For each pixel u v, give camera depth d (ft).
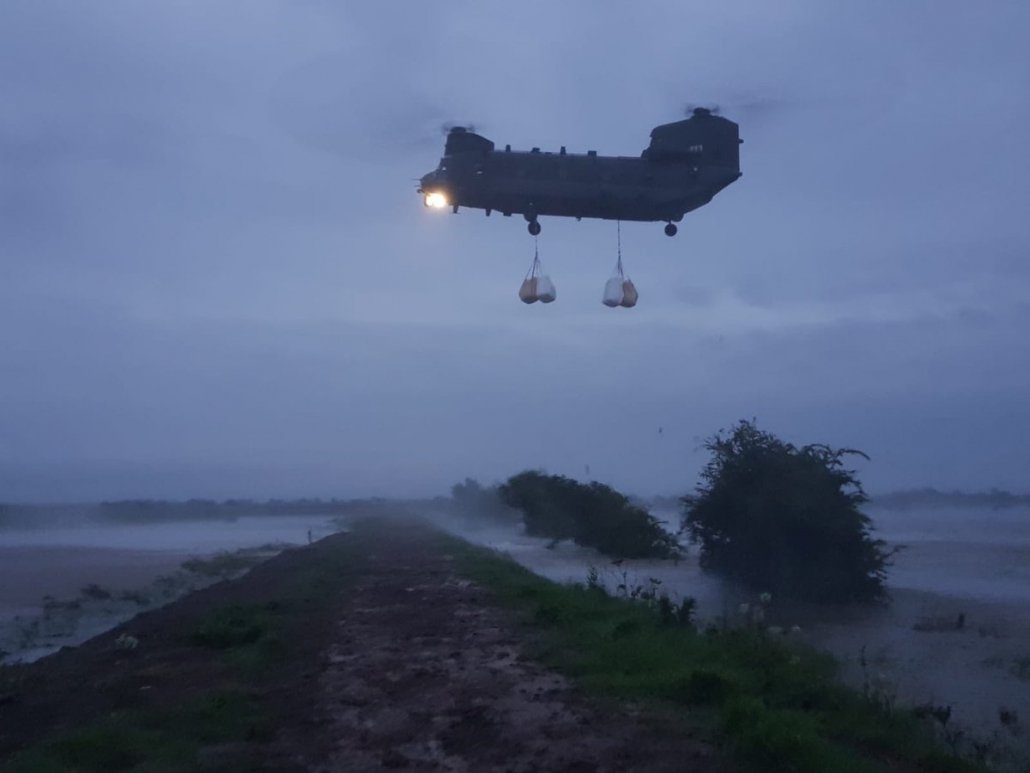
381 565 119.24
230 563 157.38
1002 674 55.06
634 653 49.14
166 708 42.22
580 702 40.86
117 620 94.63
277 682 47.55
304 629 64.69
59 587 132.05
